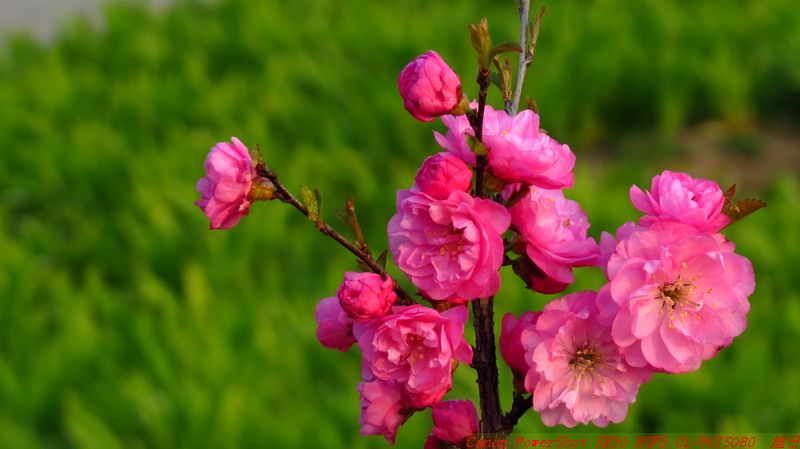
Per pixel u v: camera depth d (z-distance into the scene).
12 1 10.57
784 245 5.09
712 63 7.08
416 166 6.79
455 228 1.40
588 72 6.98
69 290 5.21
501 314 4.48
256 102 7.43
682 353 1.38
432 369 1.37
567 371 1.43
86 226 5.83
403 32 7.92
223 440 4.04
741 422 3.90
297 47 8.18
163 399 4.37
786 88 6.96
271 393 4.41
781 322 4.56
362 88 7.38
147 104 7.30
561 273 1.44
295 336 4.77
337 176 6.20
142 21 9.13
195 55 8.05
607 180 6.06
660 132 6.97
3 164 6.69
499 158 1.38
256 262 5.59
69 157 6.54
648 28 7.78
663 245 1.37
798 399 4.10
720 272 1.38
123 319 5.03
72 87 7.68
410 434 3.96
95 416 4.25
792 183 5.68
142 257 5.63
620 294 1.36
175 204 5.97
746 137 6.74
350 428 4.18
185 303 5.21
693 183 1.40
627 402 1.43
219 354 4.50
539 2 8.23
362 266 1.47
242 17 8.86
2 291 5.19
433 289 1.40
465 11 8.49
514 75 7.03
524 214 1.44
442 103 1.40
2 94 7.59
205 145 6.55
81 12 10.23
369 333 1.39
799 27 7.35
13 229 6.42
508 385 4.05
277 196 1.48
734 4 8.12
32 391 4.49
